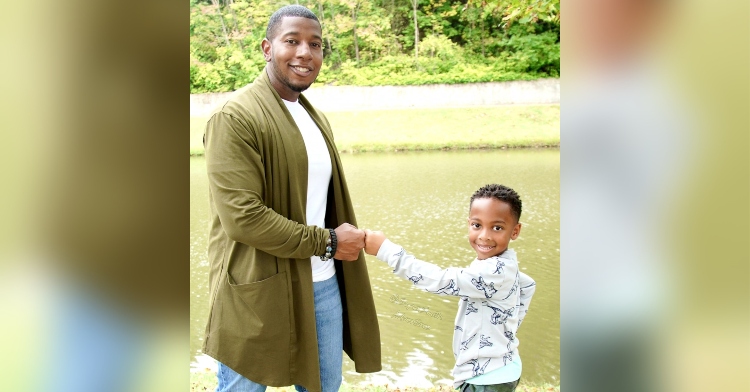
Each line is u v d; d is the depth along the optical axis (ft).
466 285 5.98
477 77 51.47
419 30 53.31
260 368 5.93
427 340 13.78
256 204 5.51
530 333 14.12
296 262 6.01
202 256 21.16
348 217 6.63
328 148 6.47
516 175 33.37
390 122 47.65
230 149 5.52
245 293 5.84
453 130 45.73
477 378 6.12
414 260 6.15
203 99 51.13
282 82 6.11
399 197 29.12
